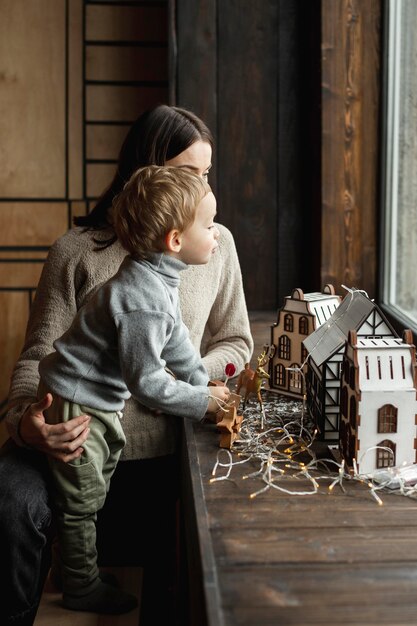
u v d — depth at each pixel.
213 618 0.83
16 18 3.09
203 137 1.64
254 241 2.77
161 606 1.84
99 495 1.45
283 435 1.41
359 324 1.35
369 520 1.08
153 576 1.86
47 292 1.63
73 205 3.18
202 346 1.99
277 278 2.78
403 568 0.95
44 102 3.13
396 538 1.02
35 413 1.39
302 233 2.77
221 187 2.74
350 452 1.24
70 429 1.37
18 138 3.15
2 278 3.21
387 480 1.18
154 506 1.82
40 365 1.44
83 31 3.10
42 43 3.11
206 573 0.92
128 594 1.53
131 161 1.63
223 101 2.70
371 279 2.55
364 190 2.52
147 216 1.31
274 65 2.69
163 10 3.10
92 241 1.63
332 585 0.91
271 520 1.07
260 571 0.94
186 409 1.37
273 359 1.66
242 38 2.67
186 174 1.35
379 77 2.47
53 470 1.42
